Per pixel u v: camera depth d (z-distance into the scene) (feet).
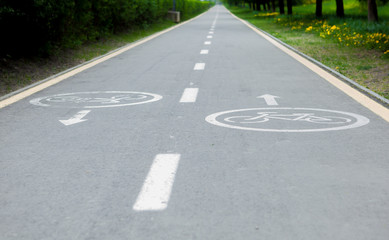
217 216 12.75
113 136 21.36
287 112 26.04
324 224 12.21
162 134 21.57
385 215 12.74
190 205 13.51
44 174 16.35
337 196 14.10
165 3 145.79
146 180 15.56
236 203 13.61
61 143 20.34
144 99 30.42
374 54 55.57
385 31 79.71
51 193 14.58
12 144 20.33
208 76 40.60
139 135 21.47
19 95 32.32
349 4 251.39
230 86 35.35
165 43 75.87
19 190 14.89
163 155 18.29
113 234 11.78
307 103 28.66
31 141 20.75
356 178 15.62
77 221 12.59
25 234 11.88
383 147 19.15
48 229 12.14
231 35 93.50
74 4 56.44
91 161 17.72
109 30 81.92
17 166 17.29
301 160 17.53
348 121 23.81
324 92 32.53
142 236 11.64
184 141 20.33
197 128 22.61
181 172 16.31
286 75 40.98
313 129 22.18
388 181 15.31
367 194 14.24
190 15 230.48
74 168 16.94
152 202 13.75
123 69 45.70
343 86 35.04
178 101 29.60
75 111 27.02
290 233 11.71
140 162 17.49
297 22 129.39
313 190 14.58
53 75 42.06
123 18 88.22
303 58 54.19
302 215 12.78
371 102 28.81
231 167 16.80
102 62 51.67
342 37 76.69
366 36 73.41
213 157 17.98
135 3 100.07
